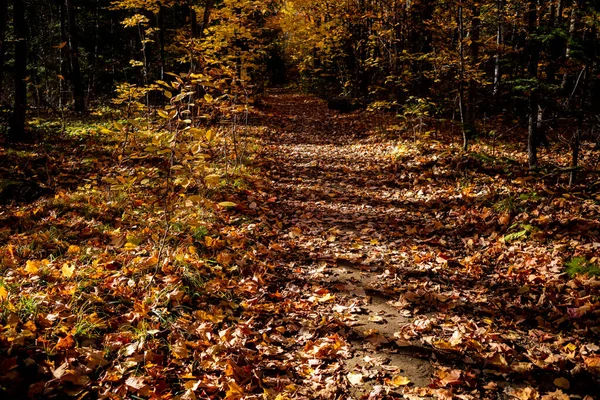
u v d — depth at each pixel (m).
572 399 2.98
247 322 3.90
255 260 5.27
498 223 6.29
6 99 17.88
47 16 22.67
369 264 5.43
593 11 6.95
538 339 3.71
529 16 8.70
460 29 10.54
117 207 6.53
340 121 17.98
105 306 3.76
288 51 36.81
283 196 8.33
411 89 15.98
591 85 10.43
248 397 2.96
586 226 5.54
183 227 5.66
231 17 13.28
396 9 14.73
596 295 4.09
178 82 4.66
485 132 12.66
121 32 24.08
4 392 2.67
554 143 11.80
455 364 3.43
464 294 4.57
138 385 2.91
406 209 7.53
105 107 17.53
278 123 17.91
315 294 4.62
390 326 4.01
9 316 3.25
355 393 3.12
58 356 3.05
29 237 5.21
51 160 9.53
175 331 3.58
